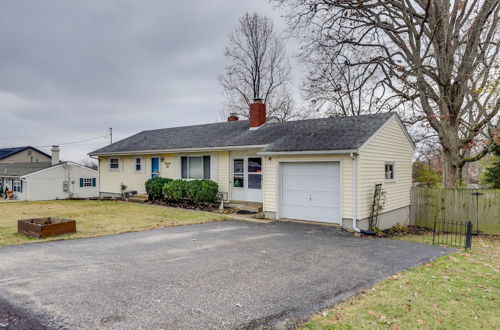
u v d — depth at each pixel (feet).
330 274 18.31
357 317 12.75
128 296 14.47
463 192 43.91
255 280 16.94
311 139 38.60
